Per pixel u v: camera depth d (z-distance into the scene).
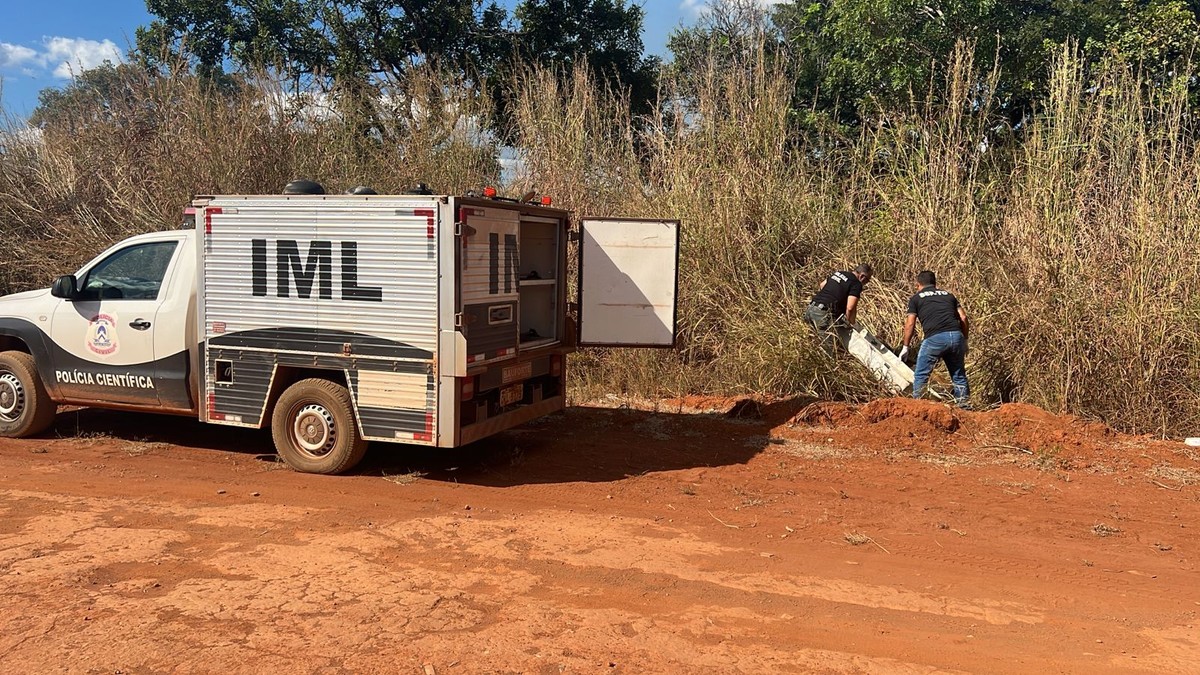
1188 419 7.92
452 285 5.88
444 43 20.89
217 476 6.45
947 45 13.73
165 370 6.88
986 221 10.43
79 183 13.08
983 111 11.48
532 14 21.27
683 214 10.98
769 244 10.70
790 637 3.89
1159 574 4.79
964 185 10.76
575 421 8.49
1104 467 6.87
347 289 6.14
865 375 8.95
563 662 3.57
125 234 12.35
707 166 11.59
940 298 8.47
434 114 13.38
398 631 3.82
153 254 7.09
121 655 3.54
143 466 6.70
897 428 7.70
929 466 6.95
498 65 20.77
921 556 5.00
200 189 12.34
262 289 6.38
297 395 6.44
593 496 6.10
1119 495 6.25
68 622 3.84
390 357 6.09
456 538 5.14
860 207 11.42
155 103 13.34
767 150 11.48
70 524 5.24
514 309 6.64
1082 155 10.12
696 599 4.30
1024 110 14.14
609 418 8.61
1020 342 8.72
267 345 6.42
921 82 13.62
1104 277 8.71
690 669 3.55
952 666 3.64
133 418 8.41
